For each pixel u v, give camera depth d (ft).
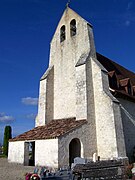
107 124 55.31
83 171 30.48
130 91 71.41
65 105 67.92
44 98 70.13
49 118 69.26
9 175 37.63
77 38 70.74
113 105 55.36
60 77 72.64
